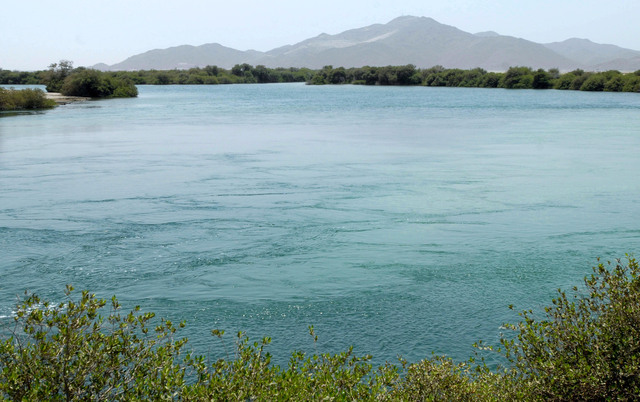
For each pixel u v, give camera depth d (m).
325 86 168.00
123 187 20.27
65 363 4.41
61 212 16.78
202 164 25.34
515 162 25.56
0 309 9.90
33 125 44.72
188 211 16.89
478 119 50.00
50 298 10.57
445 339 8.99
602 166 24.36
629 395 4.71
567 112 57.41
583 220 15.79
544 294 10.68
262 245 13.80
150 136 36.84
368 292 10.91
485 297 10.61
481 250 13.30
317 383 4.93
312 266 12.38
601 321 5.40
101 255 13.06
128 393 4.59
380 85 167.25
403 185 20.45
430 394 5.27
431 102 78.06
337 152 29.05
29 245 13.73
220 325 9.50
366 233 14.68
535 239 14.12
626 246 13.50
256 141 34.00
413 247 13.56
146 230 14.99
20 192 19.45
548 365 5.12
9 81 150.00
